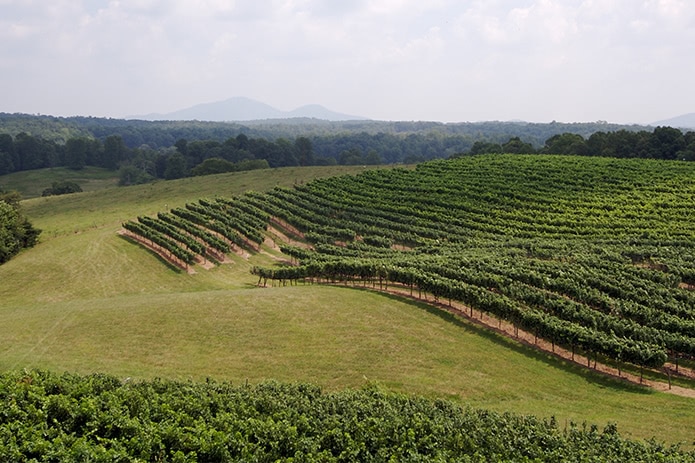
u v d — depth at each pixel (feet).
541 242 188.85
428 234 221.66
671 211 216.95
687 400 89.61
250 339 110.73
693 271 144.36
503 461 58.44
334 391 87.51
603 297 125.18
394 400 76.18
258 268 183.83
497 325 122.21
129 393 68.80
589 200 243.81
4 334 112.37
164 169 631.15
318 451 60.90
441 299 140.15
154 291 176.76
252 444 59.11
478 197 263.90
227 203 276.82
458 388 91.81
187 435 58.75
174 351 104.88
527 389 92.89
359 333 114.01
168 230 223.92
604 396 91.20
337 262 164.66
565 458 60.18
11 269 190.49
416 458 57.47
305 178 350.23
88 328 115.85
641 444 65.87
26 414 60.90
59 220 293.02
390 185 295.89
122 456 54.08
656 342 104.22
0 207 221.46
